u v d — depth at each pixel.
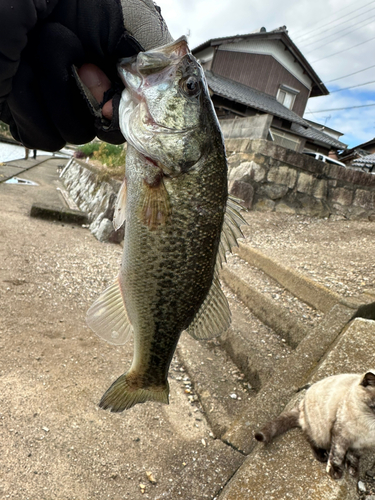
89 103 0.25
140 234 0.27
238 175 1.52
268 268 0.91
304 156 1.50
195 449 0.47
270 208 1.48
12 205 1.58
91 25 0.24
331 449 0.37
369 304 0.61
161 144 0.25
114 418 0.50
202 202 0.26
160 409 0.53
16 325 0.67
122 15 0.24
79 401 0.52
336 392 0.40
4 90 0.23
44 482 0.39
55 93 0.24
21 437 0.44
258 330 0.70
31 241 1.17
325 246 1.11
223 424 0.50
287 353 0.63
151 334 0.29
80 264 1.05
